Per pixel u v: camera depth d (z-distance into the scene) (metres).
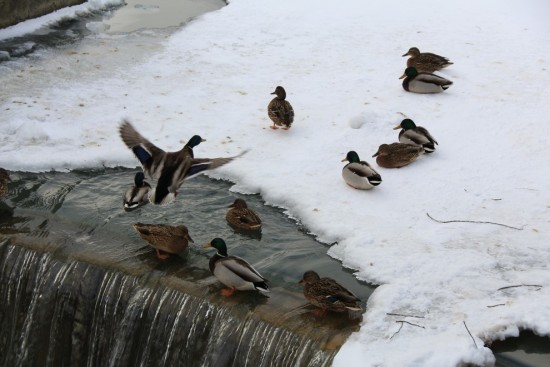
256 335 7.12
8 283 8.42
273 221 8.84
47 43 14.06
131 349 7.79
